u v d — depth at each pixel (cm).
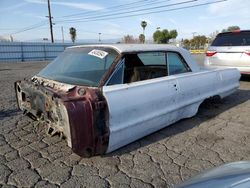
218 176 174
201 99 444
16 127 413
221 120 454
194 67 445
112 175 275
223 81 504
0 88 781
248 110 516
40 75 383
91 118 274
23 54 2888
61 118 276
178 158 313
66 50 420
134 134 331
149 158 313
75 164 297
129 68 337
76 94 287
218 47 802
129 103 308
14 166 292
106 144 297
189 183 177
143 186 255
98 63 334
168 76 390
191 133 393
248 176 162
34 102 339
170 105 375
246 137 378
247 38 757
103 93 288
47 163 299
